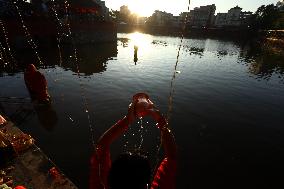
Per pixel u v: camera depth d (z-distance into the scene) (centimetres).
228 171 737
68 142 827
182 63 2828
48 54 2703
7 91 1324
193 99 1393
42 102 1123
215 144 888
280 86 1953
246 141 933
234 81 2014
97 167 145
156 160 731
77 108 1121
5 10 2642
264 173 742
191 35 11725
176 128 993
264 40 7794
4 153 457
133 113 137
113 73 1978
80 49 3331
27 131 890
